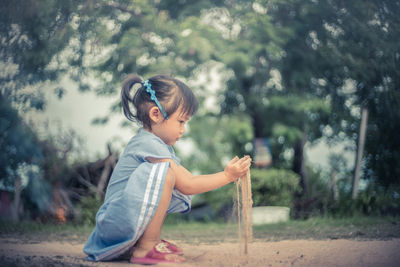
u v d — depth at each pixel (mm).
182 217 7578
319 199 6562
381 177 5961
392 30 4820
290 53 7309
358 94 5938
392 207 5391
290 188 8133
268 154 9211
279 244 2684
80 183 6586
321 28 6082
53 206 5965
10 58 4793
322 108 7871
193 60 7746
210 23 7723
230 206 7883
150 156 2090
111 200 2061
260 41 7391
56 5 4848
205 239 3484
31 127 5836
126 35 6902
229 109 9492
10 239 3328
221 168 9656
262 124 9508
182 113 2256
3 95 4941
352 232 3221
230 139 9945
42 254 2344
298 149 8844
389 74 5016
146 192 1979
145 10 6941
